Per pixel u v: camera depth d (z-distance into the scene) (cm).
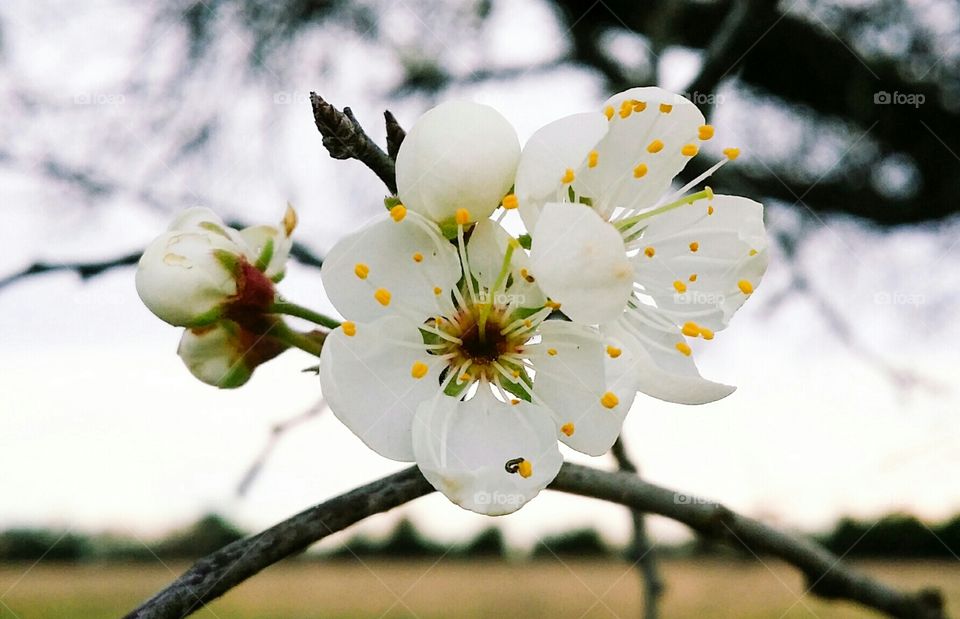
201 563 10
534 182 10
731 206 11
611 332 10
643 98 10
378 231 10
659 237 11
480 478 10
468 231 10
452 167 10
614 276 10
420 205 10
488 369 10
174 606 10
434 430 10
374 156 10
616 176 11
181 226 11
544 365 10
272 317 11
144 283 11
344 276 10
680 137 11
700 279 11
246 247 11
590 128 10
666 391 10
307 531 10
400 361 10
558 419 10
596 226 9
